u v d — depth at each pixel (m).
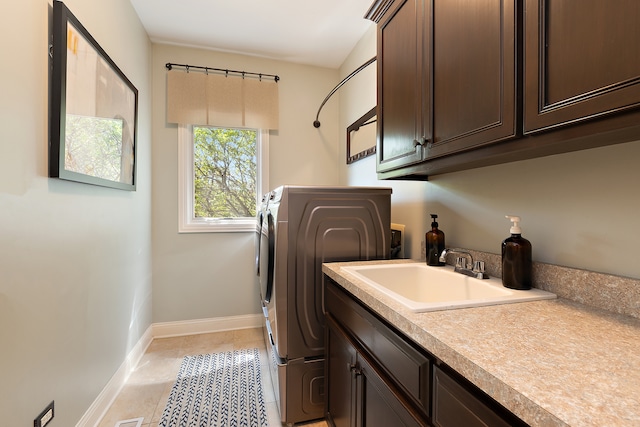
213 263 2.89
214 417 1.67
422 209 1.80
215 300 2.90
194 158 2.90
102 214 1.70
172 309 2.79
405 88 1.32
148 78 2.62
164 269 2.77
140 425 1.60
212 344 2.61
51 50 1.24
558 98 0.69
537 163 1.09
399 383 0.85
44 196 1.19
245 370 2.17
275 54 2.92
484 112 0.89
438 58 1.09
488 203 1.32
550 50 0.70
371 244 1.75
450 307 0.85
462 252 1.35
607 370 0.53
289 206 1.62
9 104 1.01
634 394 0.46
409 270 1.51
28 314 1.09
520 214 1.16
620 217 0.85
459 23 0.99
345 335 1.25
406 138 1.31
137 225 2.32
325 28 2.49
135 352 2.25
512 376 0.51
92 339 1.58
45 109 1.21
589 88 0.62
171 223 2.78
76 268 1.42
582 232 0.95
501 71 0.83
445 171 1.51
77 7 1.46
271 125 2.98
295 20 2.39
